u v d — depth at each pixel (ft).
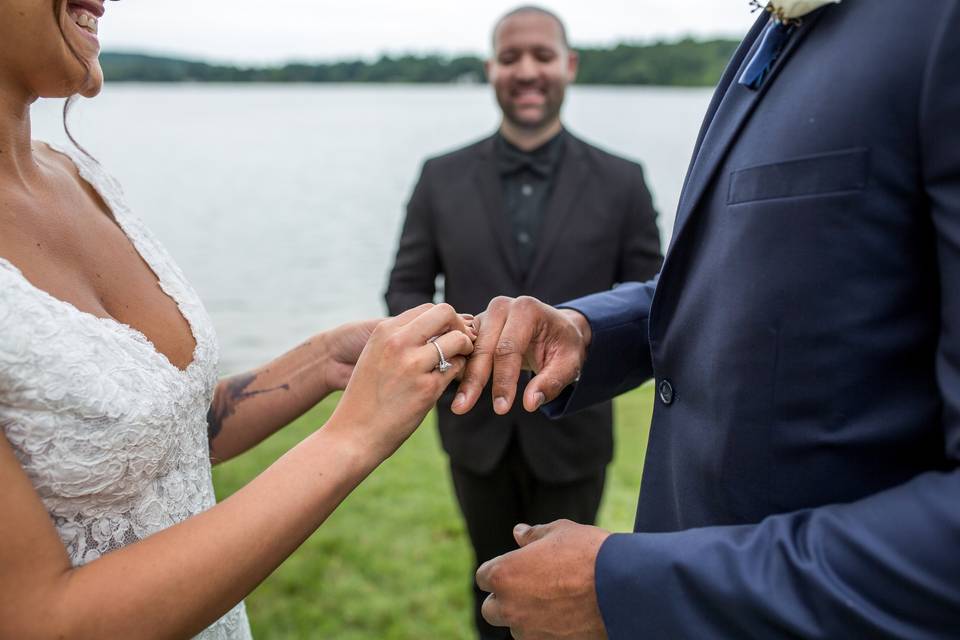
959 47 2.71
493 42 10.34
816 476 3.33
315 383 5.41
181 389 4.02
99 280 4.03
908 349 3.10
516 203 10.04
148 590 3.14
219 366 4.68
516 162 10.03
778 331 3.32
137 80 415.64
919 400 3.12
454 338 4.00
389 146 171.63
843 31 3.20
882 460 3.20
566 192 9.89
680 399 4.10
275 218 81.76
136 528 3.84
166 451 3.90
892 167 2.98
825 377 3.23
